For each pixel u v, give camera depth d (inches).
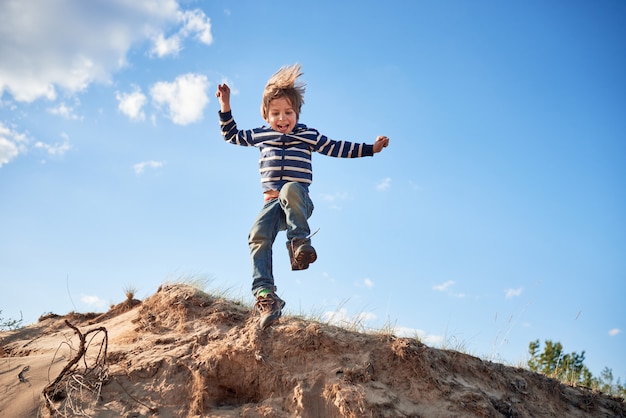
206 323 213.5
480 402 189.6
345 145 187.8
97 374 181.9
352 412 172.7
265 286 180.4
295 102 188.4
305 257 169.9
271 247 184.9
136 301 279.1
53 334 262.5
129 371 185.0
